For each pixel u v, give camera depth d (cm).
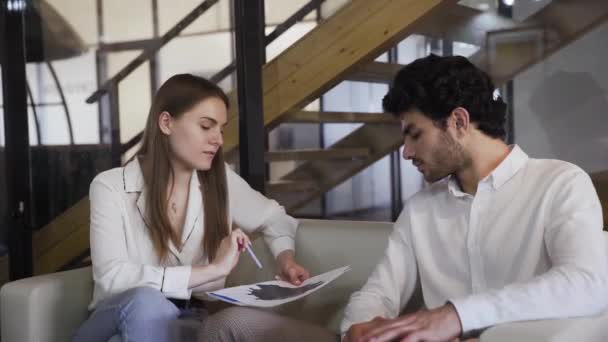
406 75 138
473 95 133
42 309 165
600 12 262
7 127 322
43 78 338
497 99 139
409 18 272
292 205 329
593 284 114
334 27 288
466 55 291
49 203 338
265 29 300
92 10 331
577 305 113
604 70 266
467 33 289
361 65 289
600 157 270
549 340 103
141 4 320
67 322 172
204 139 172
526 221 132
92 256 167
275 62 301
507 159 137
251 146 270
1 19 320
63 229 340
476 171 138
